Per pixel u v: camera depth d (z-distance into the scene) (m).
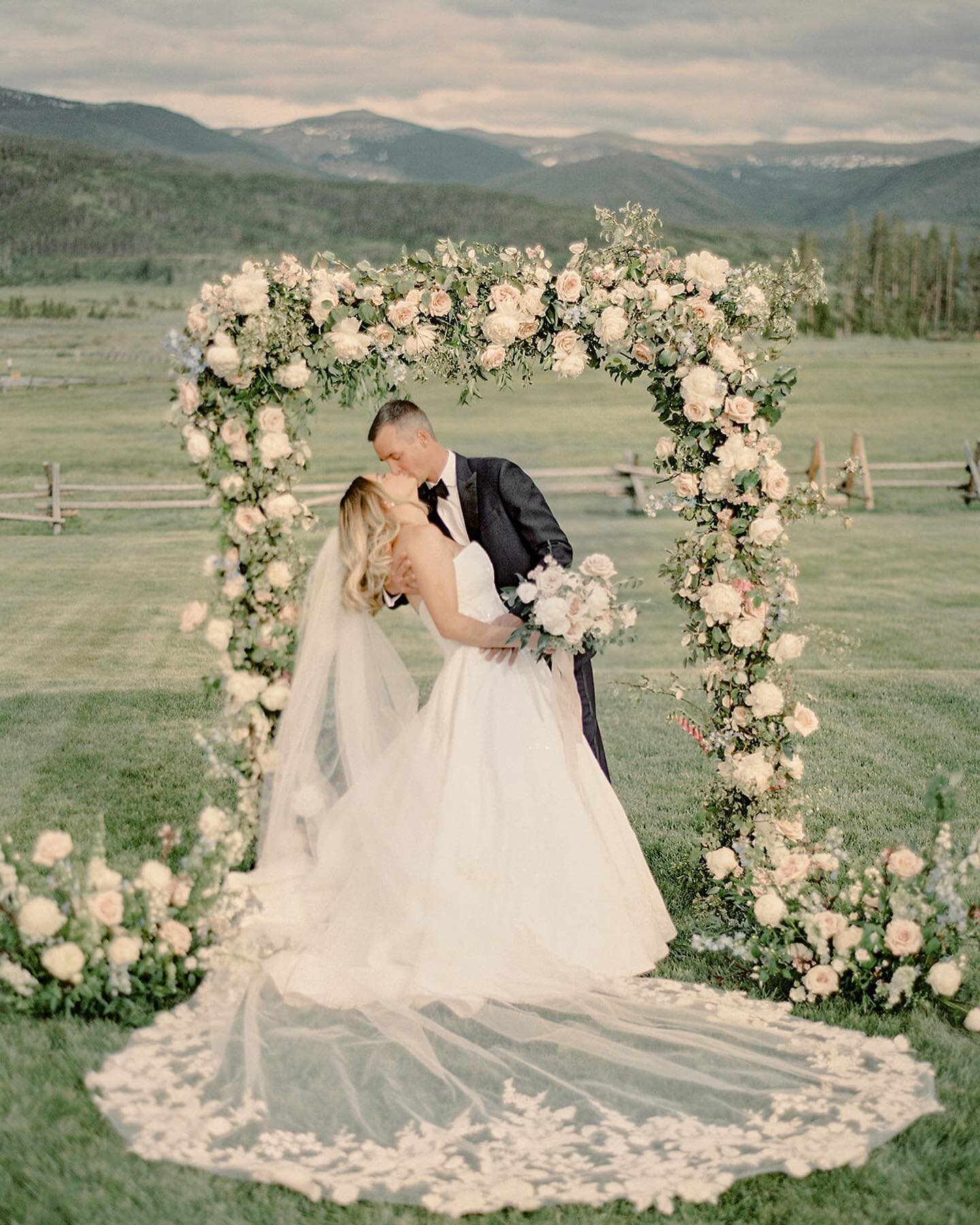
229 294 3.77
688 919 4.26
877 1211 2.63
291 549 3.99
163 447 31.34
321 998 3.54
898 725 6.77
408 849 3.75
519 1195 2.66
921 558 15.84
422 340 4.05
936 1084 3.16
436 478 4.08
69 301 121.06
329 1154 2.81
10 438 32.75
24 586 12.65
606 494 22.12
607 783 4.10
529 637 3.81
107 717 6.95
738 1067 3.24
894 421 38.94
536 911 3.72
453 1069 3.23
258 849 3.99
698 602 4.23
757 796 4.17
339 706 3.94
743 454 3.99
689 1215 2.62
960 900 3.66
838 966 3.60
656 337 4.11
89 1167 2.72
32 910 3.35
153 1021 3.44
